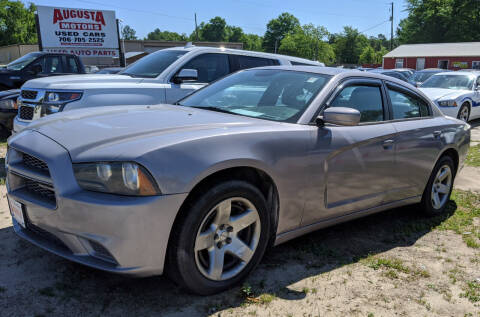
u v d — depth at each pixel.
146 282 2.64
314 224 3.04
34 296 2.42
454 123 4.28
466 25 56.47
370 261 3.15
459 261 3.25
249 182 2.63
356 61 102.25
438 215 4.29
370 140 3.22
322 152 2.88
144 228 2.12
